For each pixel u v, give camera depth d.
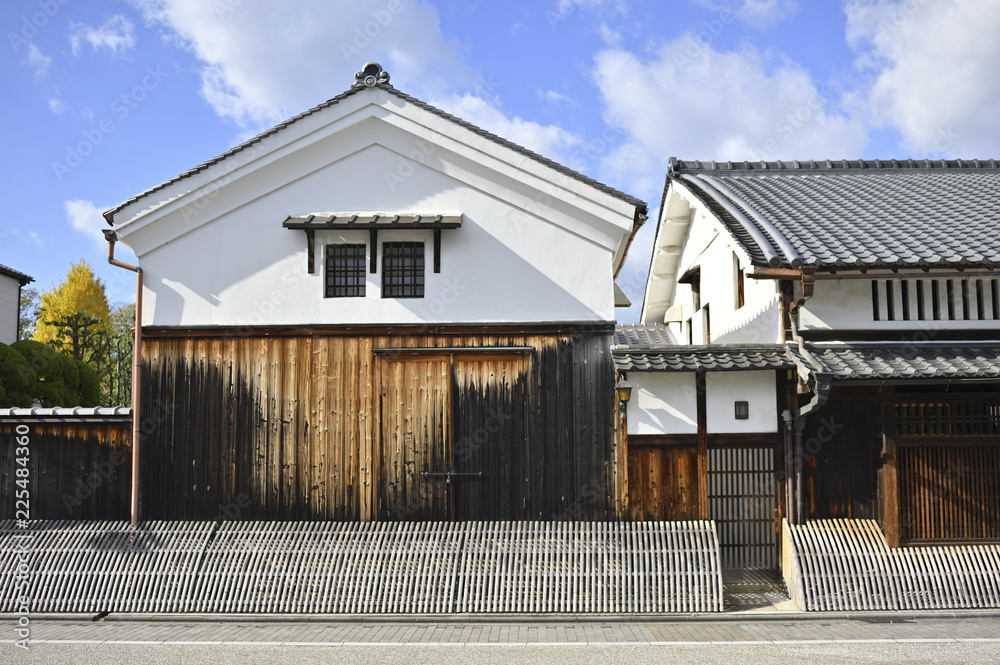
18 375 17.02
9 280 22.50
